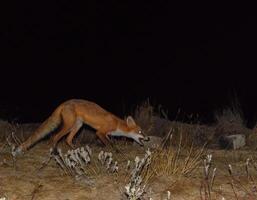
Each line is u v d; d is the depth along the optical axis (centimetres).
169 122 424
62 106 315
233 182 241
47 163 266
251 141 371
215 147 357
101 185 228
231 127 410
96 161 271
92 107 328
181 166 258
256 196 222
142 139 349
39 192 218
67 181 233
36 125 425
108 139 339
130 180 221
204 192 225
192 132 399
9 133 375
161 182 236
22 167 256
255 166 272
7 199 208
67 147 320
